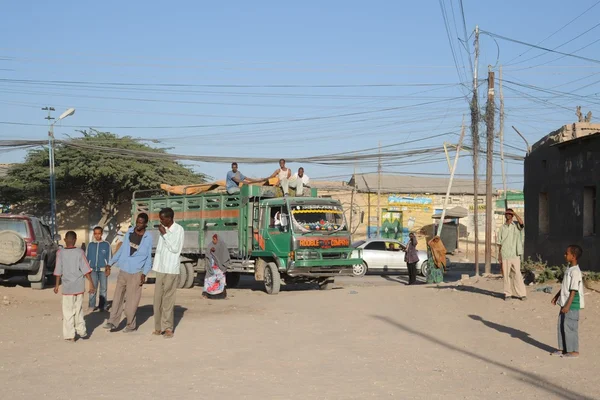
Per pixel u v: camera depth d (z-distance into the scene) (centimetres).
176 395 723
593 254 1838
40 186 4666
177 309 1510
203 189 2262
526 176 2459
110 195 4831
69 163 4584
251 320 1317
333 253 1973
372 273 3241
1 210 4931
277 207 1977
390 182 5138
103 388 755
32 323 1262
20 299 1714
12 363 898
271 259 2006
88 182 4653
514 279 1499
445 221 4850
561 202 2072
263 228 1992
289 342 1077
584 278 1584
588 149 1894
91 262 1470
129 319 1160
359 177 5178
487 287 1755
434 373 855
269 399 709
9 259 1909
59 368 867
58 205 4912
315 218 1958
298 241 1905
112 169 4484
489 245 2541
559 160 2089
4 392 734
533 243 2344
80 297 1082
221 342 1068
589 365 911
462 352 1004
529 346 1049
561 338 984
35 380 796
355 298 1673
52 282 2266
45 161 4706
